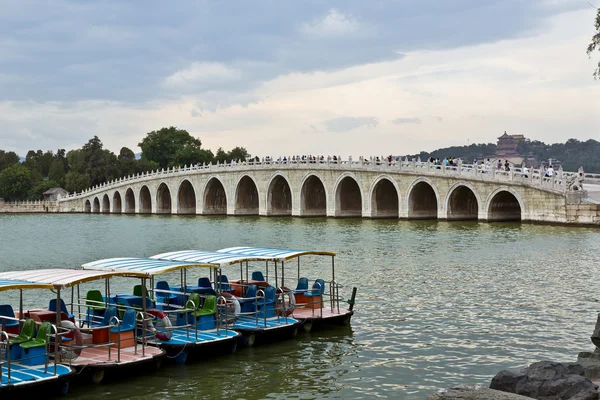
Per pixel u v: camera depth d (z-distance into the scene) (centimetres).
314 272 4309
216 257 2891
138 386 2136
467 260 4700
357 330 2797
